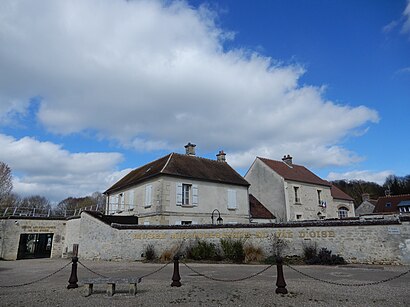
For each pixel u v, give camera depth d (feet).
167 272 33.68
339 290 22.72
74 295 22.27
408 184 166.20
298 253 41.75
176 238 46.37
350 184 203.72
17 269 40.32
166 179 61.98
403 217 37.35
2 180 113.70
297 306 18.58
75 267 25.70
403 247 36.63
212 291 22.79
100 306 19.02
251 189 90.63
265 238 43.57
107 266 40.42
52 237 65.05
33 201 165.89
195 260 42.96
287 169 90.99
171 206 61.16
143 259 46.52
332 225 40.75
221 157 82.23
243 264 39.96
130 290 22.31
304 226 42.19
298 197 84.99
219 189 69.82
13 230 60.95
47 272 36.24
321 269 34.01
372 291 22.26
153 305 19.19
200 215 64.59
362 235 39.01
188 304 19.26
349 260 39.14
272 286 24.49
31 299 21.04
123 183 77.77
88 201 180.34
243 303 19.34
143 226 47.96
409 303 18.86
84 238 54.08
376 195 179.93
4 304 19.70
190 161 72.23
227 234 45.11
